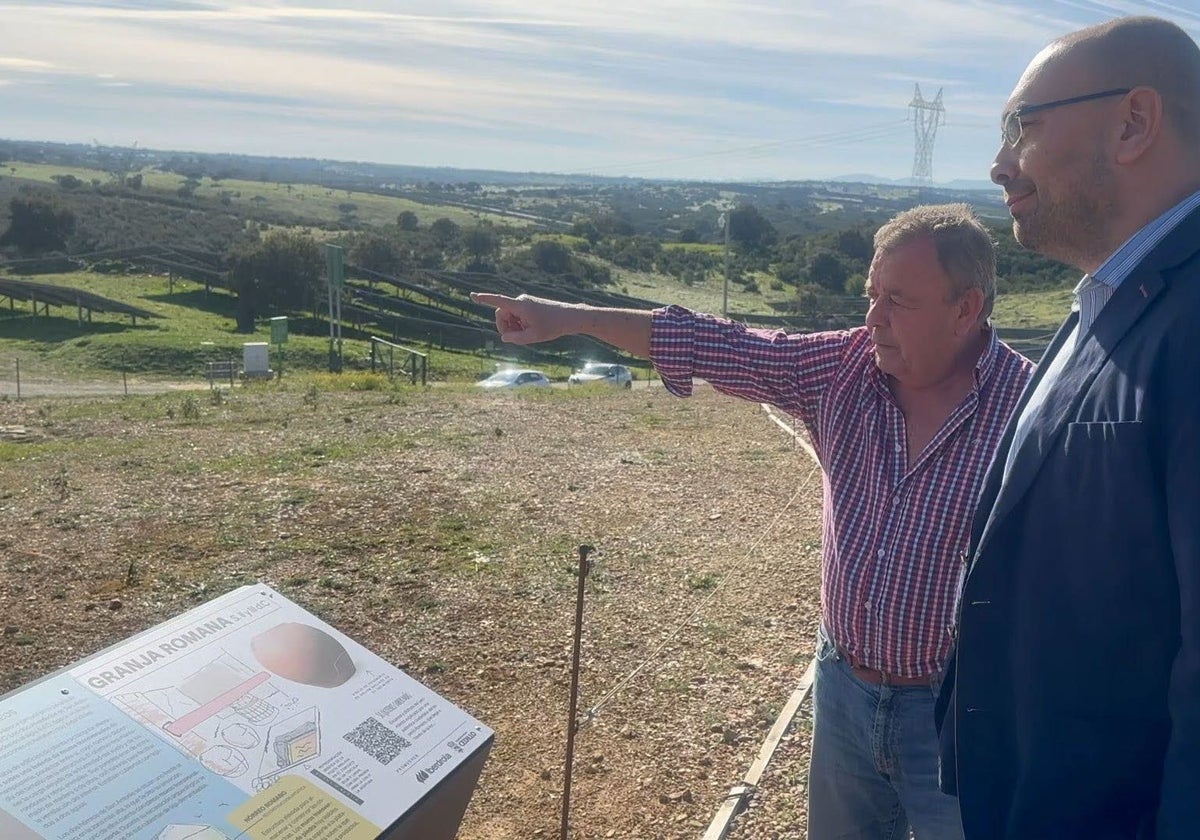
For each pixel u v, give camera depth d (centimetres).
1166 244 149
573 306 255
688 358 248
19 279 5994
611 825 380
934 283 210
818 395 243
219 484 912
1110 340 151
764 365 245
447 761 221
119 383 3086
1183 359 140
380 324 5050
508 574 667
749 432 1255
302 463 1012
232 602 238
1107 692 151
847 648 236
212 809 190
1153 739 149
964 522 217
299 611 242
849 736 242
